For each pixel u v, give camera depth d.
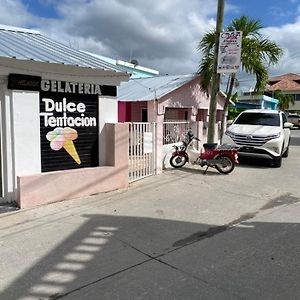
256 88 13.30
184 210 6.78
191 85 14.41
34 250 4.86
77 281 4.02
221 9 10.60
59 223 5.91
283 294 3.73
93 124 8.02
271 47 12.85
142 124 9.38
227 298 3.65
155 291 3.80
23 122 6.80
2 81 6.49
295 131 36.25
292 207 7.06
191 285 3.92
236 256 4.69
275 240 5.26
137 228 5.76
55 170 7.43
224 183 9.12
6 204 6.70
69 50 8.50
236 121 13.42
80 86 7.65
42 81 7.03
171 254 4.77
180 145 11.18
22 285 3.93
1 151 6.67
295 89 60.28
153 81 15.50
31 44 7.99
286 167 11.97
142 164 9.48
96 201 7.25
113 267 4.37
